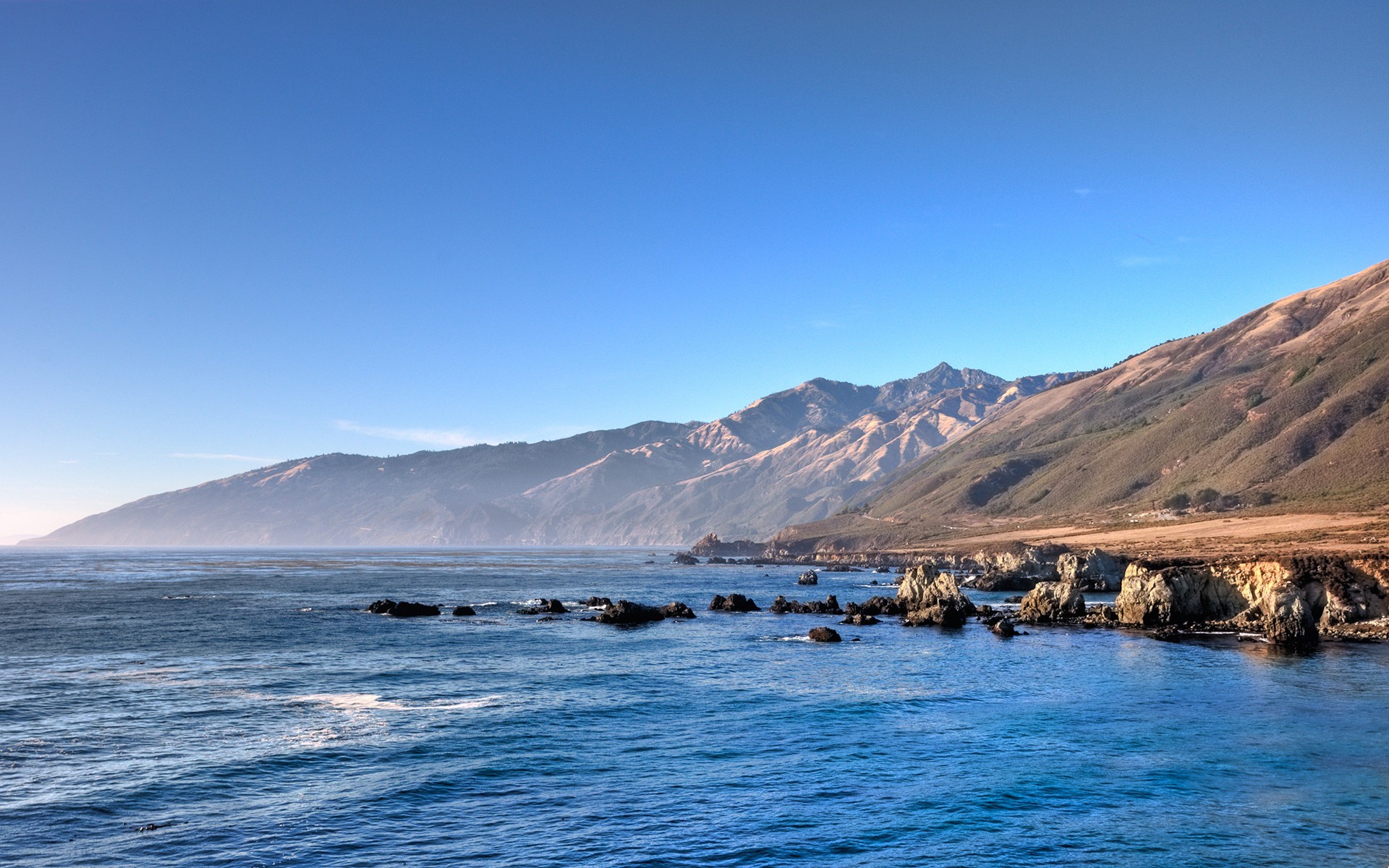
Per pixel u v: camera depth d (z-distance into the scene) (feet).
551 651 222.07
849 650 226.58
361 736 129.59
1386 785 108.47
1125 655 210.18
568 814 98.58
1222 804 102.27
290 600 375.25
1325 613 240.53
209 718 140.97
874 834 93.45
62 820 95.30
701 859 86.99
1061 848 89.92
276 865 84.53
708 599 419.95
